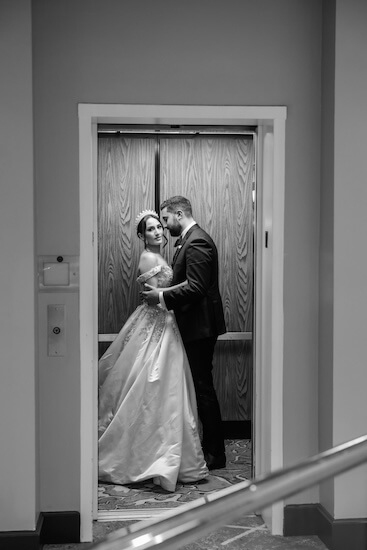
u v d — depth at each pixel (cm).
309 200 387
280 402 388
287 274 387
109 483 477
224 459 520
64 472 379
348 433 367
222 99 380
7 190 358
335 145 363
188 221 514
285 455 389
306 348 389
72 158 375
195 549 370
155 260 514
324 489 383
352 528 365
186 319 505
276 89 382
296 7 381
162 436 468
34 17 371
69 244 376
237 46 379
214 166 589
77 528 378
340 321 365
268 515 396
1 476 359
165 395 472
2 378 359
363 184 365
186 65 378
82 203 376
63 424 379
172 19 376
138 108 377
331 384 368
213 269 509
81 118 374
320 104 385
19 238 359
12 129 358
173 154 584
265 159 404
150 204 583
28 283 359
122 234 581
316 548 371
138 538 90
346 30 361
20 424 360
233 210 593
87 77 374
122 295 582
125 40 375
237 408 600
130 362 488
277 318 387
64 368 378
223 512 91
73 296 378
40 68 372
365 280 366
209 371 517
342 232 365
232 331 599
